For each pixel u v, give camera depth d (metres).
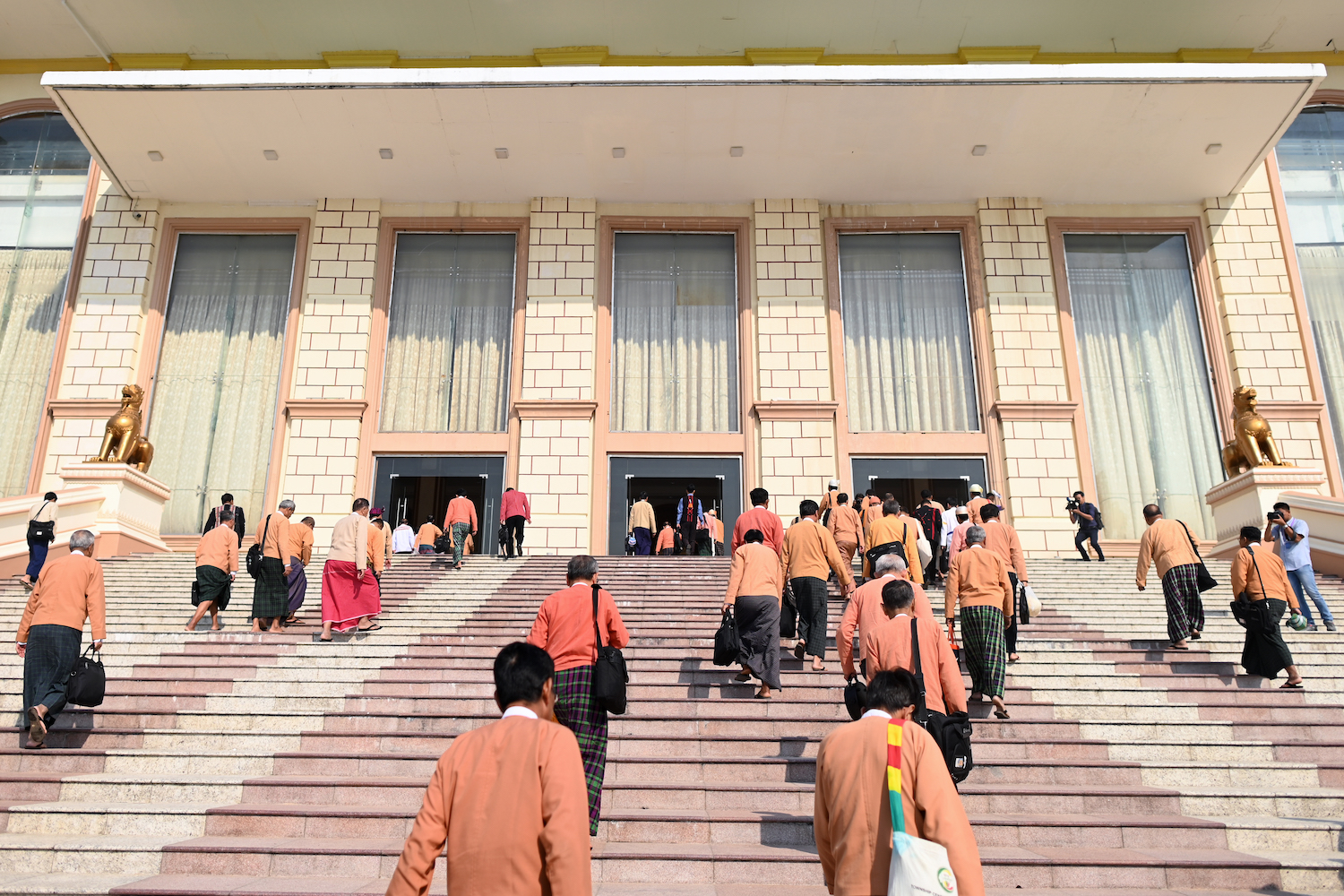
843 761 2.68
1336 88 17.41
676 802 5.22
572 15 16.31
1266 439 13.25
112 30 16.66
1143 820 4.98
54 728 6.01
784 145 15.48
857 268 17.08
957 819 2.50
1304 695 6.69
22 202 17.33
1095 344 16.59
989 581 6.28
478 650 7.36
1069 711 6.45
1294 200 17.23
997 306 16.41
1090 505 13.02
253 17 16.28
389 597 9.75
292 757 5.62
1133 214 16.97
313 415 15.89
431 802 2.37
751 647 6.41
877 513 11.67
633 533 14.81
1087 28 16.53
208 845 4.58
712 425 16.34
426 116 14.78
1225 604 9.46
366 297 16.48
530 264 16.67
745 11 16.22
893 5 16.06
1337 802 5.23
